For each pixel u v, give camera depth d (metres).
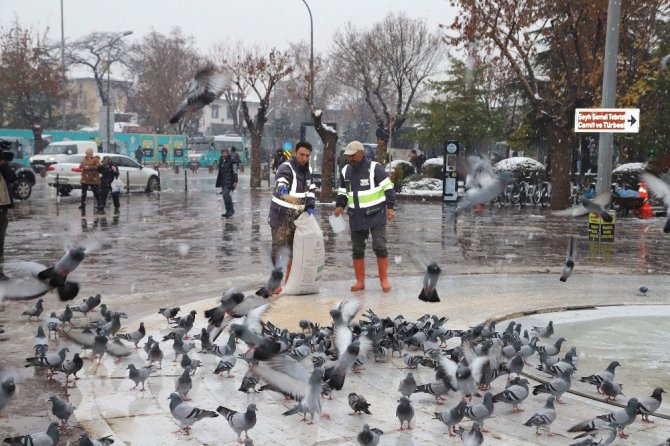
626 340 8.83
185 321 8.27
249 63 45.25
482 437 5.14
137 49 71.69
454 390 6.14
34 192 35.22
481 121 41.38
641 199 28.55
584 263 16.09
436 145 43.28
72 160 33.41
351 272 14.41
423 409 6.22
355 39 58.56
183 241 18.64
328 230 21.94
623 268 15.38
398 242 19.28
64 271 4.86
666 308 10.53
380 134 48.78
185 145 69.88
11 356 7.98
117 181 26.17
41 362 6.79
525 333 8.20
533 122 37.25
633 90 33.50
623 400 6.45
